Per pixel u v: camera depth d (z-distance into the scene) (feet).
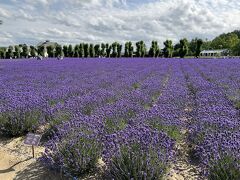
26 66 84.74
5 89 35.40
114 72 62.44
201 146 14.75
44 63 101.40
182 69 75.10
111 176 12.56
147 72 61.72
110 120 19.93
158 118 19.33
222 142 14.24
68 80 46.78
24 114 20.70
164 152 13.47
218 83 41.68
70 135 15.55
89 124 17.26
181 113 23.53
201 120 18.93
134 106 24.22
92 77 51.78
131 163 12.07
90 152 14.02
